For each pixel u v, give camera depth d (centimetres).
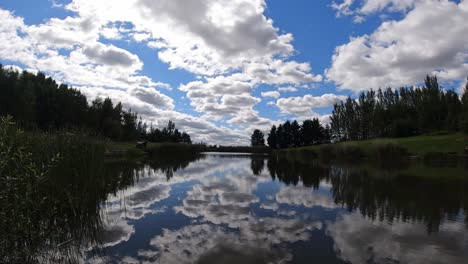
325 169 2683
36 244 627
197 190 1465
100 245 691
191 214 986
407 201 1206
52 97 5297
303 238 754
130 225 852
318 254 645
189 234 779
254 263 597
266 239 745
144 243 707
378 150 4056
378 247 691
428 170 2458
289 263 600
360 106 8238
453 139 5047
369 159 4228
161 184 1641
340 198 1281
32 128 866
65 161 835
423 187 1560
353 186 1620
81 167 884
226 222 898
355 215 989
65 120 5025
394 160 3884
